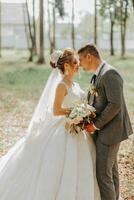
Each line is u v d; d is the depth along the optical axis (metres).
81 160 4.96
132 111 13.32
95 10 38.75
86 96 5.18
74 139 4.96
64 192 4.82
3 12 85.88
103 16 44.12
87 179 4.92
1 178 5.10
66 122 4.93
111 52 43.47
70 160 4.88
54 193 4.84
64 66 4.97
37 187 4.85
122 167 7.46
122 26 45.53
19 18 84.94
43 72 24.27
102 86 4.88
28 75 22.81
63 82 4.93
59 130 4.99
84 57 4.94
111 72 4.82
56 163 4.86
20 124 11.28
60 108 4.89
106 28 81.25
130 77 22.89
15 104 14.48
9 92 17.23
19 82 20.14
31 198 4.85
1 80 20.56
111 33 43.34
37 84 19.70
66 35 69.31
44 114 5.12
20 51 57.25
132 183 6.65
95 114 4.91
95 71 4.99
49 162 4.88
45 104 5.14
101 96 4.93
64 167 4.88
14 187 4.96
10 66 29.19
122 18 42.97
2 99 15.41
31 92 17.30
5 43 68.50
